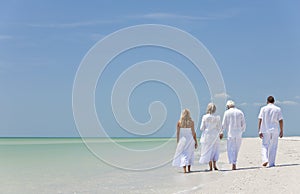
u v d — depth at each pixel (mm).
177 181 11211
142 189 9992
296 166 11891
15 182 11516
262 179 9742
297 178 9484
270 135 12883
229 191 8617
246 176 10500
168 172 13680
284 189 8367
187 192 9023
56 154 22719
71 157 21047
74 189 10164
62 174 13406
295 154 17797
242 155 18531
